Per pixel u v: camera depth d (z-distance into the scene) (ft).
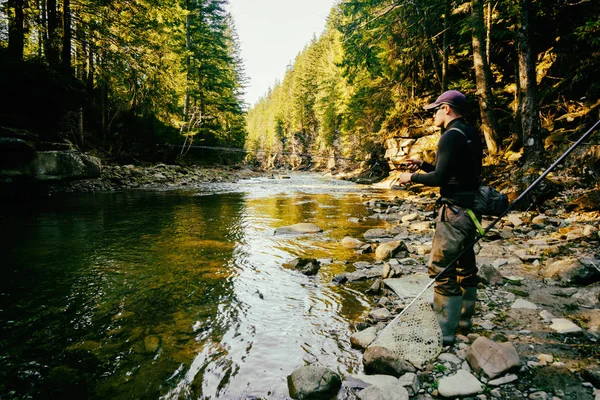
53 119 34.19
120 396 6.50
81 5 43.70
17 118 30.17
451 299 8.07
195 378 7.07
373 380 6.89
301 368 6.99
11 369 7.25
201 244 18.06
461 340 8.20
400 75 63.26
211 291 11.79
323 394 6.47
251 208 31.55
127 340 8.52
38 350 8.02
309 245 18.25
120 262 14.82
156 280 12.75
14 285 12.08
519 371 6.77
